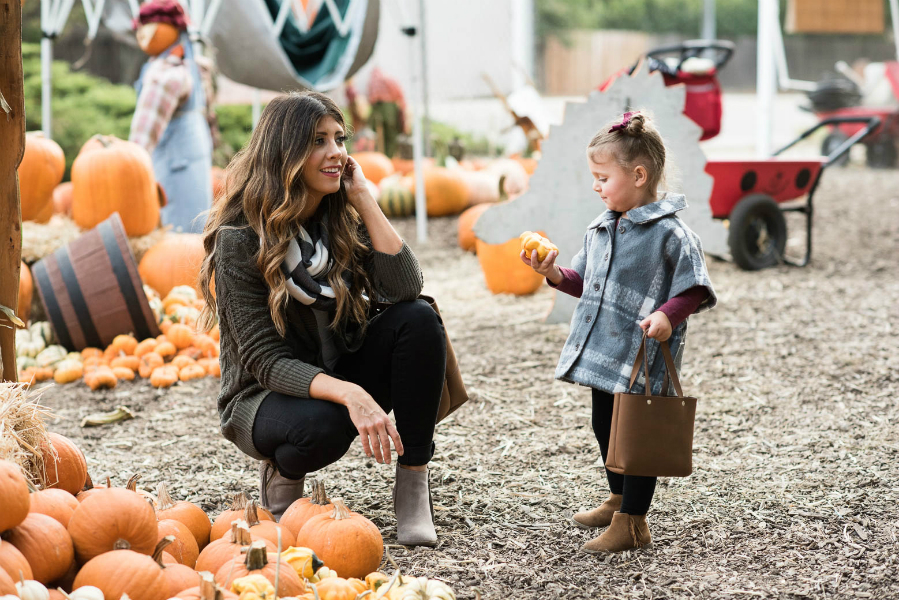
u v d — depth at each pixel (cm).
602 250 270
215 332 502
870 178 1200
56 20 763
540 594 234
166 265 538
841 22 2017
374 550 231
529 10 1259
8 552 183
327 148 248
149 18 598
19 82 229
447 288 662
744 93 3203
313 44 729
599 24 3422
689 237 258
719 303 582
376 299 279
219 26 642
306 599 197
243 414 257
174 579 198
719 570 246
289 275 252
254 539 224
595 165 267
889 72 1445
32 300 524
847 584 235
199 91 620
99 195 534
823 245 784
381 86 1175
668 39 3353
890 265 694
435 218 942
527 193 535
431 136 1057
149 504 208
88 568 192
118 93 1235
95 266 475
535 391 430
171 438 379
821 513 283
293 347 262
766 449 346
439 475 325
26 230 520
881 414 379
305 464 252
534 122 937
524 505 297
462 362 479
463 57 1274
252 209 247
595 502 299
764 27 1038
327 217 265
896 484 304
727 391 421
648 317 248
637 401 247
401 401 263
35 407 231
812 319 537
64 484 234
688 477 319
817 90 1413
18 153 233
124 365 466
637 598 231
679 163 568
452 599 209
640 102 549
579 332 269
